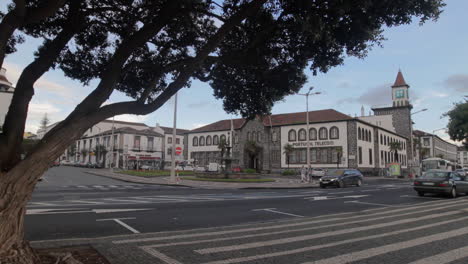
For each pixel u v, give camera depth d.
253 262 5.35
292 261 5.43
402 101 74.44
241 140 61.50
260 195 18.50
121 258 5.34
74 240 6.57
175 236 7.26
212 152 66.94
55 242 6.29
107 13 7.04
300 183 31.48
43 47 6.62
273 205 13.66
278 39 6.59
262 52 6.70
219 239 7.02
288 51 6.73
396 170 50.06
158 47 8.09
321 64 6.41
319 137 52.38
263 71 7.09
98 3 6.67
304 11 5.30
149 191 20.75
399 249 6.25
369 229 8.31
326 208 12.89
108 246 6.08
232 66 7.32
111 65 4.77
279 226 8.70
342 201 15.41
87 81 7.57
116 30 7.16
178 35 7.92
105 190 20.81
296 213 11.52
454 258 5.62
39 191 18.91
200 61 5.30
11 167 4.05
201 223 9.30
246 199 16.05
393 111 74.25
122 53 4.83
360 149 50.50
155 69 7.59
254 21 6.48
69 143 4.16
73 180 30.88
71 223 8.73
